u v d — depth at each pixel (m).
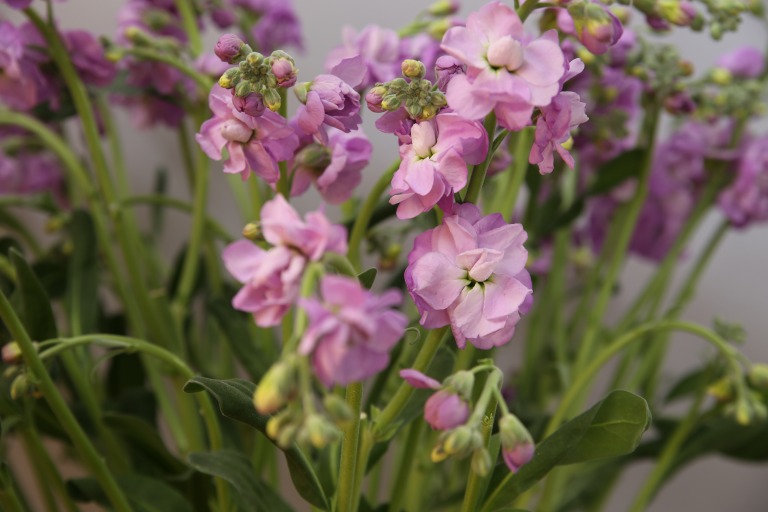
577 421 0.50
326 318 0.41
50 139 0.64
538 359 0.74
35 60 0.61
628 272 0.89
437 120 0.47
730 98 0.68
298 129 0.51
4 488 0.54
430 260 0.47
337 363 0.41
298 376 0.43
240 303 0.44
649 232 0.73
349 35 0.62
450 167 0.46
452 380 0.46
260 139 0.49
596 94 0.65
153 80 0.64
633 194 0.70
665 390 0.86
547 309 0.72
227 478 0.51
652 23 0.59
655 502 0.92
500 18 0.46
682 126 0.76
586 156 0.70
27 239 0.74
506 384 0.77
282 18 0.71
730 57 0.72
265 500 0.53
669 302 0.89
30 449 0.62
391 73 0.59
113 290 0.74
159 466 0.60
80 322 0.62
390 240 0.69
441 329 0.49
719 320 0.66
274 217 0.44
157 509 0.57
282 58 0.48
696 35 0.82
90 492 0.57
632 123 0.70
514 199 0.59
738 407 0.59
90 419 0.63
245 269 0.44
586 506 0.73
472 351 0.56
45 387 0.52
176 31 0.68
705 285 0.89
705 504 0.91
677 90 0.63
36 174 0.73
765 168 0.69
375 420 0.51
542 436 0.62
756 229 0.87
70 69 0.60
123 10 0.67
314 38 0.80
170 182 0.84
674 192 0.72
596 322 0.67
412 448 0.57
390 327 0.42
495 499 0.51
